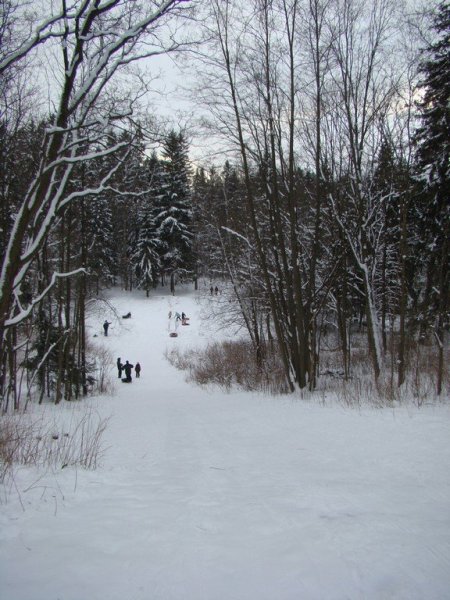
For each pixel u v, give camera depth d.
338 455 6.16
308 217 18.44
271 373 17.31
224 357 23.34
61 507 3.94
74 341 16.84
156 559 2.78
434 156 12.49
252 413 11.04
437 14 11.21
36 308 16.17
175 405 14.13
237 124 13.41
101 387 19.75
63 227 15.12
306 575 2.51
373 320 13.05
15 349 13.17
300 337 13.58
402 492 4.24
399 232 16.08
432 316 14.84
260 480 4.94
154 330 38.75
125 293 49.38
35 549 2.95
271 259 18.30
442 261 10.90
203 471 5.58
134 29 6.05
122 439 8.38
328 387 14.07
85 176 13.97
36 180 5.84
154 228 46.62
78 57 5.86
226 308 24.25
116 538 3.15
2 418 10.39
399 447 6.30
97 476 5.23
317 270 17.45
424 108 12.30
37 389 17.91
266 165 14.23
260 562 2.70
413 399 9.77
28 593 2.35
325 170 14.15
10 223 11.98
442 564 2.62
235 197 22.25
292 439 7.55
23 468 5.25
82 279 17.38
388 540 2.97
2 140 10.15
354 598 2.28
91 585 2.44
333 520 3.39
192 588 2.40
